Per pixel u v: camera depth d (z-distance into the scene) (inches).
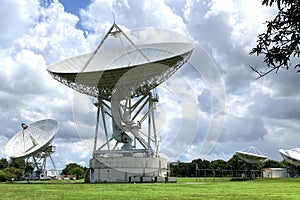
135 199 1064.8
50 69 2249.0
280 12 284.4
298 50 287.7
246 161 3191.4
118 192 1360.7
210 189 1552.7
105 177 2492.6
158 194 1254.3
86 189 1572.3
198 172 4574.3
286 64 294.8
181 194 1257.4
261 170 4173.2
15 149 3004.4
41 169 3442.4
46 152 3353.8
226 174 4899.1
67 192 1384.1
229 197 1139.3
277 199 1077.8
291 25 283.1
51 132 3006.9
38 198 1122.0
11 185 2080.5
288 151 3489.2
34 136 3043.8
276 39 292.7
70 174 5113.2
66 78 2192.4
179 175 4471.0
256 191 1438.2
